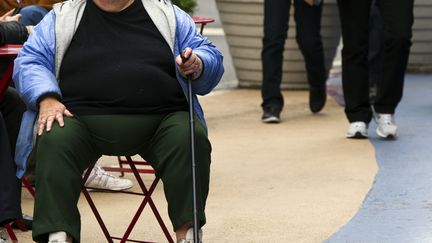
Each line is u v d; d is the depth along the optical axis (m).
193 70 5.89
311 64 12.19
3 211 5.89
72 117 5.85
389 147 10.37
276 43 11.95
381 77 10.65
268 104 12.03
